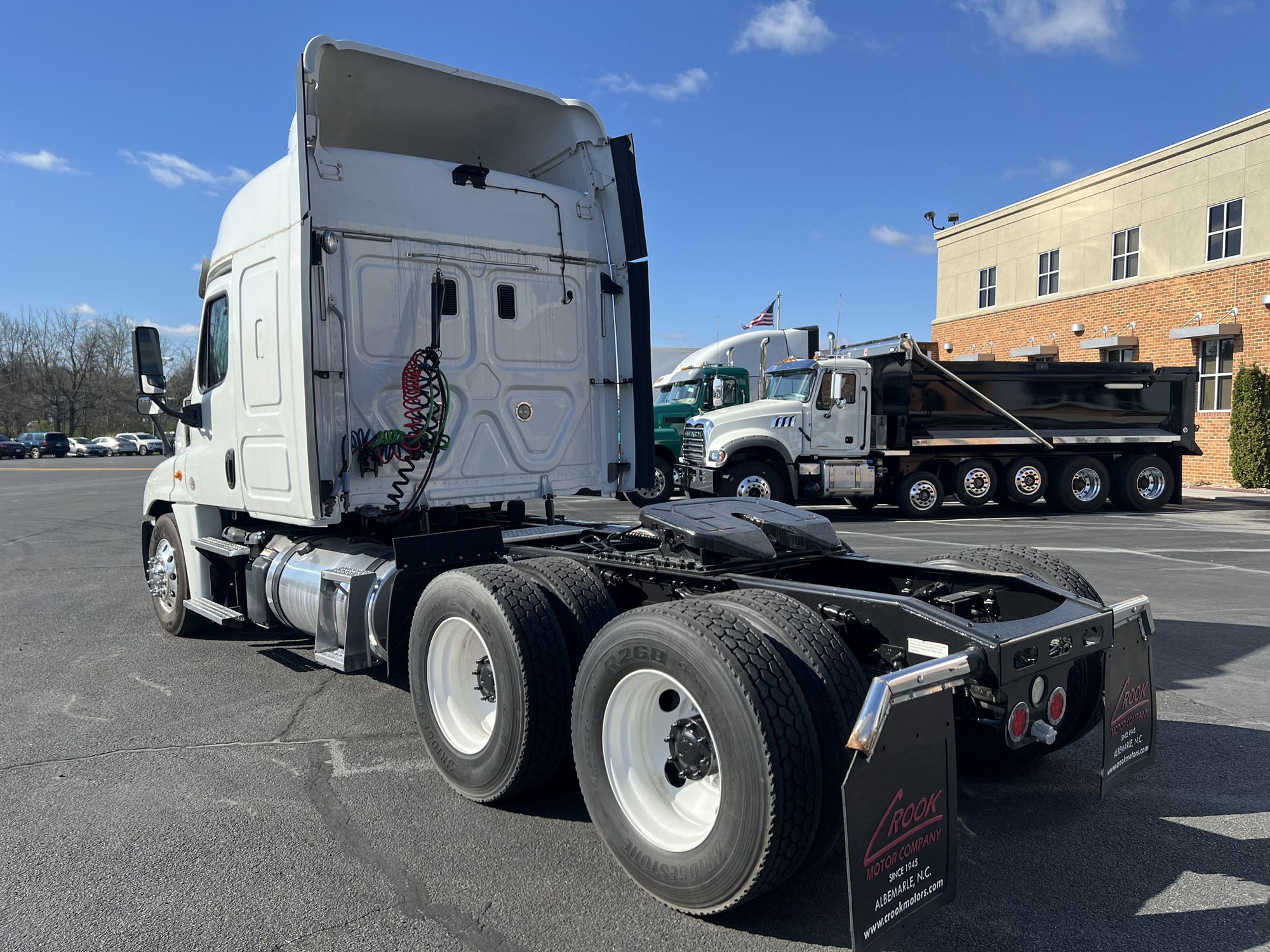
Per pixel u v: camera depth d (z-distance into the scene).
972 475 14.60
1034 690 2.74
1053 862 2.98
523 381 5.04
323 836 3.22
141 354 5.69
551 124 5.43
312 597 4.66
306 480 4.34
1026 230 24.30
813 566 4.01
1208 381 19.19
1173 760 3.84
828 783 2.45
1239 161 18.17
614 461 5.45
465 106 5.11
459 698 3.65
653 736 2.89
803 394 14.08
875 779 2.21
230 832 3.26
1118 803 3.44
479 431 4.86
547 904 2.75
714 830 2.50
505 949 2.51
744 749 2.39
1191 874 2.89
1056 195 23.14
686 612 2.69
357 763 3.94
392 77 4.68
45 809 3.47
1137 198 20.70
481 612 3.33
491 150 5.55
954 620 2.72
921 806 2.32
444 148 5.40
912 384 14.07
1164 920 2.61
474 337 4.83
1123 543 10.53
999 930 2.57
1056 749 3.56
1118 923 2.60
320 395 4.31
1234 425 17.98
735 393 16.14
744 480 13.53
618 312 5.44
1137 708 3.08
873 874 2.20
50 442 59.69
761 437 13.59
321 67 4.44
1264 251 17.72
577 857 3.05
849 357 14.42
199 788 3.66
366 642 4.20
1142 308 20.61
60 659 5.75
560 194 5.21
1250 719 4.32
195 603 5.69
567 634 3.36
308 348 4.23
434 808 3.46
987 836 3.18
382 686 5.11
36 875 2.94
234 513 5.93
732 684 2.42
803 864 2.49
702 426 13.76
